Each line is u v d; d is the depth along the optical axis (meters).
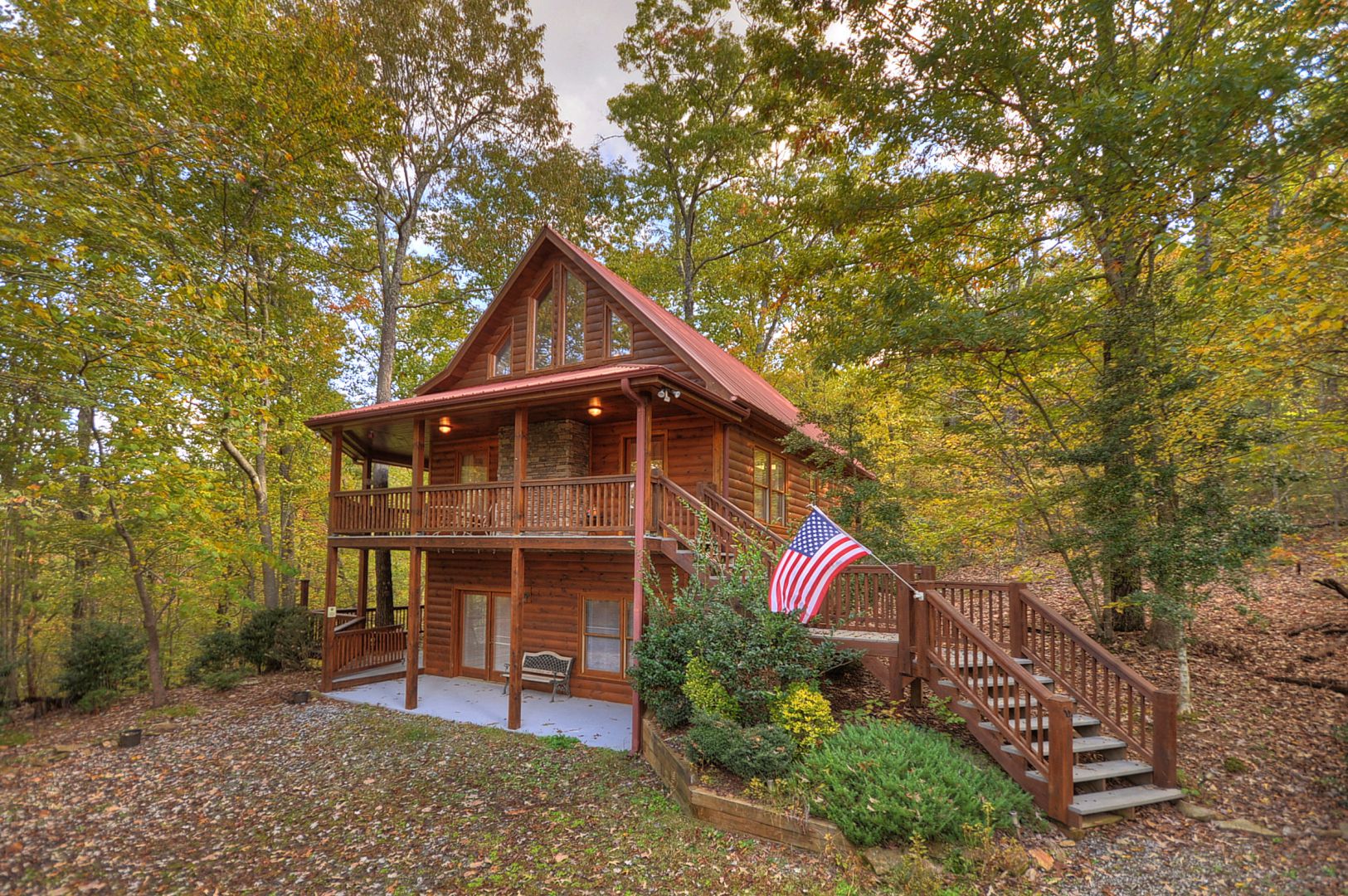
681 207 24.97
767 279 12.87
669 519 10.27
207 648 14.69
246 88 13.67
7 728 10.70
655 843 6.20
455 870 5.84
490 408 11.06
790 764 6.57
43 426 11.09
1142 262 10.27
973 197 10.41
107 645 12.09
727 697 7.70
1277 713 7.87
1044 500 10.38
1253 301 8.74
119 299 8.84
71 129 8.91
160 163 10.00
